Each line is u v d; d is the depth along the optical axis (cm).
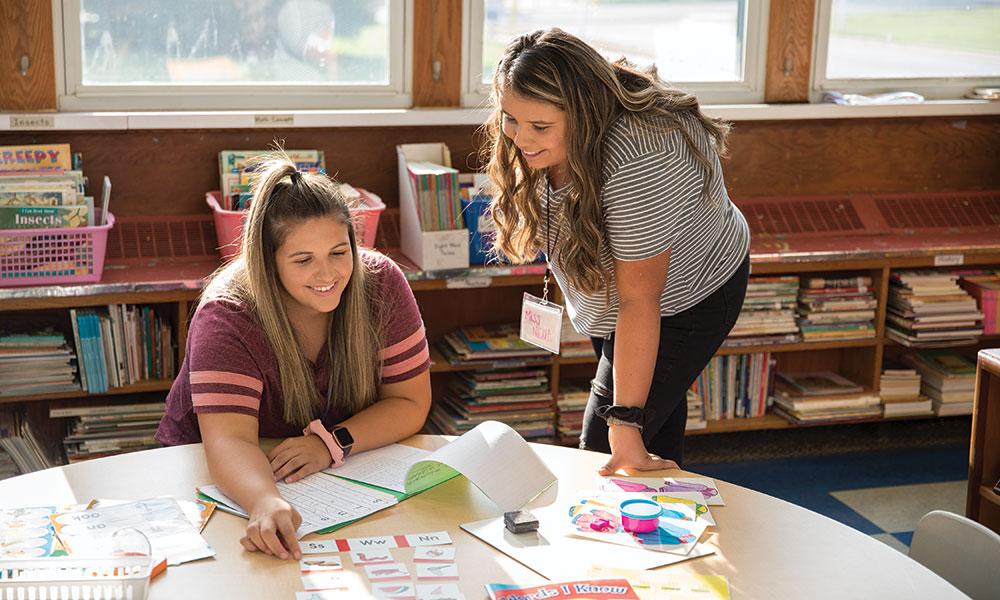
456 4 358
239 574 150
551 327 214
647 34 381
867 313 379
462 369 362
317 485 179
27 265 298
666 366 224
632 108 194
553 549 158
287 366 193
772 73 391
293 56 351
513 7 365
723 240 220
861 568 155
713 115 375
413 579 149
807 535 165
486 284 334
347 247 188
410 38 357
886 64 408
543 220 219
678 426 243
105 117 323
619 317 200
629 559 155
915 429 409
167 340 322
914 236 395
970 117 411
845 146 401
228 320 191
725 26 387
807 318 375
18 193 299
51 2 321
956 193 414
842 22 398
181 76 342
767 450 386
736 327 368
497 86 199
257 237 187
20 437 312
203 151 340
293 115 339
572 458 193
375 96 359
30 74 324
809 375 404
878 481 361
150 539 158
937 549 170
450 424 354
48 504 170
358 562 153
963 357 407
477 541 161
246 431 186
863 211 401
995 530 287
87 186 333
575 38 193
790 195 400
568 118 190
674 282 215
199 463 187
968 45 415
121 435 322
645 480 184
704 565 154
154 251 336
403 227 346
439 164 350
